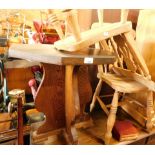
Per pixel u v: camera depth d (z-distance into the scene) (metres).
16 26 1.36
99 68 1.33
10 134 1.01
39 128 1.10
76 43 0.87
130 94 1.51
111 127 1.12
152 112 1.24
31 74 1.47
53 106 1.09
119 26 1.02
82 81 1.17
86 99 1.23
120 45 1.15
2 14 1.31
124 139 1.17
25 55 0.85
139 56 1.12
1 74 1.31
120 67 1.33
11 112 1.14
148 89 1.11
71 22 0.82
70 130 1.07
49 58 0.77
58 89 1.07
